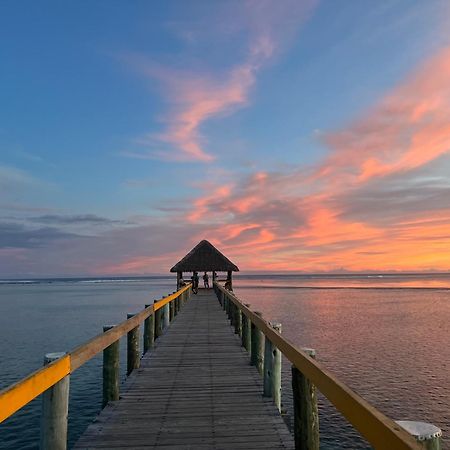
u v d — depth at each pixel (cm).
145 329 1038
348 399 249
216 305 2100
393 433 192
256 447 459
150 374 780
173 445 465
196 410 581
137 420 544
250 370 809
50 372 336
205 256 2961
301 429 405
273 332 512
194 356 937
